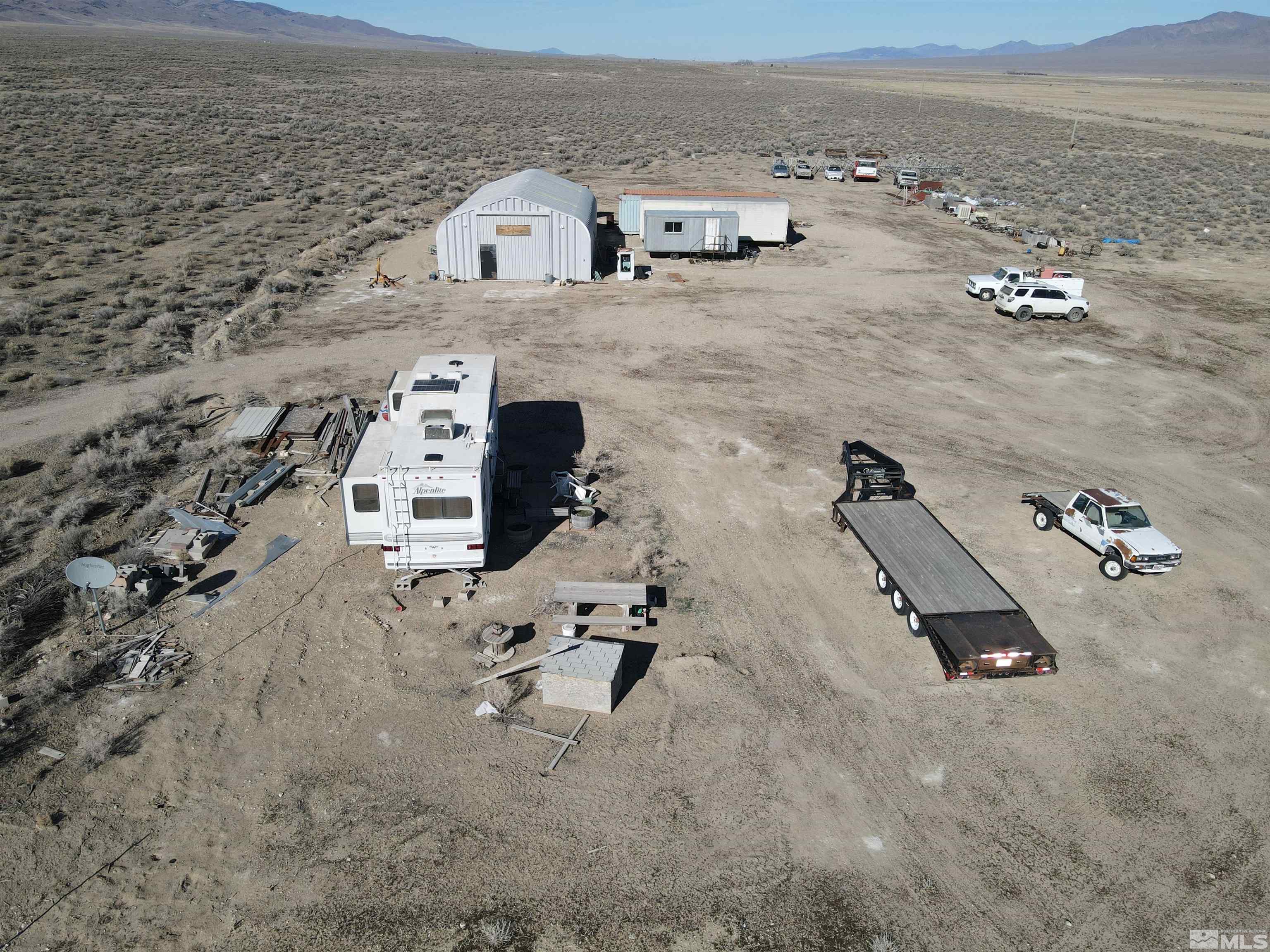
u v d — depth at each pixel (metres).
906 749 13.57
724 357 31.94
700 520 20.45
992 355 32.72
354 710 14.02
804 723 14.05
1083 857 11.70
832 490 22.12
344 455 22.09
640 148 87.94
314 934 10.38
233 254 43.16
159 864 11.20
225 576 17.48
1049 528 20.28
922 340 34.34
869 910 10.91
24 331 30.88
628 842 11.76
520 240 40.81
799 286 41.69
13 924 10.35
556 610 16.69
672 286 41.28
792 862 11.55
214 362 29.67
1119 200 64.62
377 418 21.17
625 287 40.97
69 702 13.83
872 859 11.63
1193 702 14.70
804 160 85.94
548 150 83.50
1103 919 10.81
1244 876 11.41
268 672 14.77
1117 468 23.73
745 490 22.02
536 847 11.64
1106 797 12.68
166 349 30.27
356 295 38.62
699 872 11.36
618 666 14.21
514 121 104.69
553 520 20.23
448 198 59.00
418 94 131.25
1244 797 12.70
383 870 11.24
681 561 18.69
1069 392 29.31
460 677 14.88
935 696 14.75
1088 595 17.72
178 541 17.88
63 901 10.66
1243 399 28.84
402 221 51.78
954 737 13.81
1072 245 50.88
